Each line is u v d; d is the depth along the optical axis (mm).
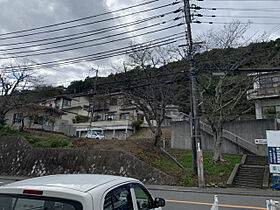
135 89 21391
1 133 25828
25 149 22609
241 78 19094
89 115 43188
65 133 35156
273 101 27688
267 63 18016
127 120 36312
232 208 8766
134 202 3102
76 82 47281
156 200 3941
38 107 29688
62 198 2240
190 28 15945
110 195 2576
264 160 20031
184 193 12508
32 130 30453
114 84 22297
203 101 20344
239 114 21500
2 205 2436
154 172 17047
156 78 20500
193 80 16172
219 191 13227
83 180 2781
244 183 16297
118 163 18500
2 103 27000
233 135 24516
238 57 18203
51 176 3180
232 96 21625
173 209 8391
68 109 43031
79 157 20094
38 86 27938
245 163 19953
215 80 21125
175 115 38344
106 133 37844
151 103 22250
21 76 27375
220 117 19891
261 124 23938
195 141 16828
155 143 22734
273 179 14711
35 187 2422
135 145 21797
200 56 18641
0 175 20922
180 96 24328
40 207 2295
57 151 21188
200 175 14602
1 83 26875
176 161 20875
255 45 17984
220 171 18094
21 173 20984
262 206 9234
